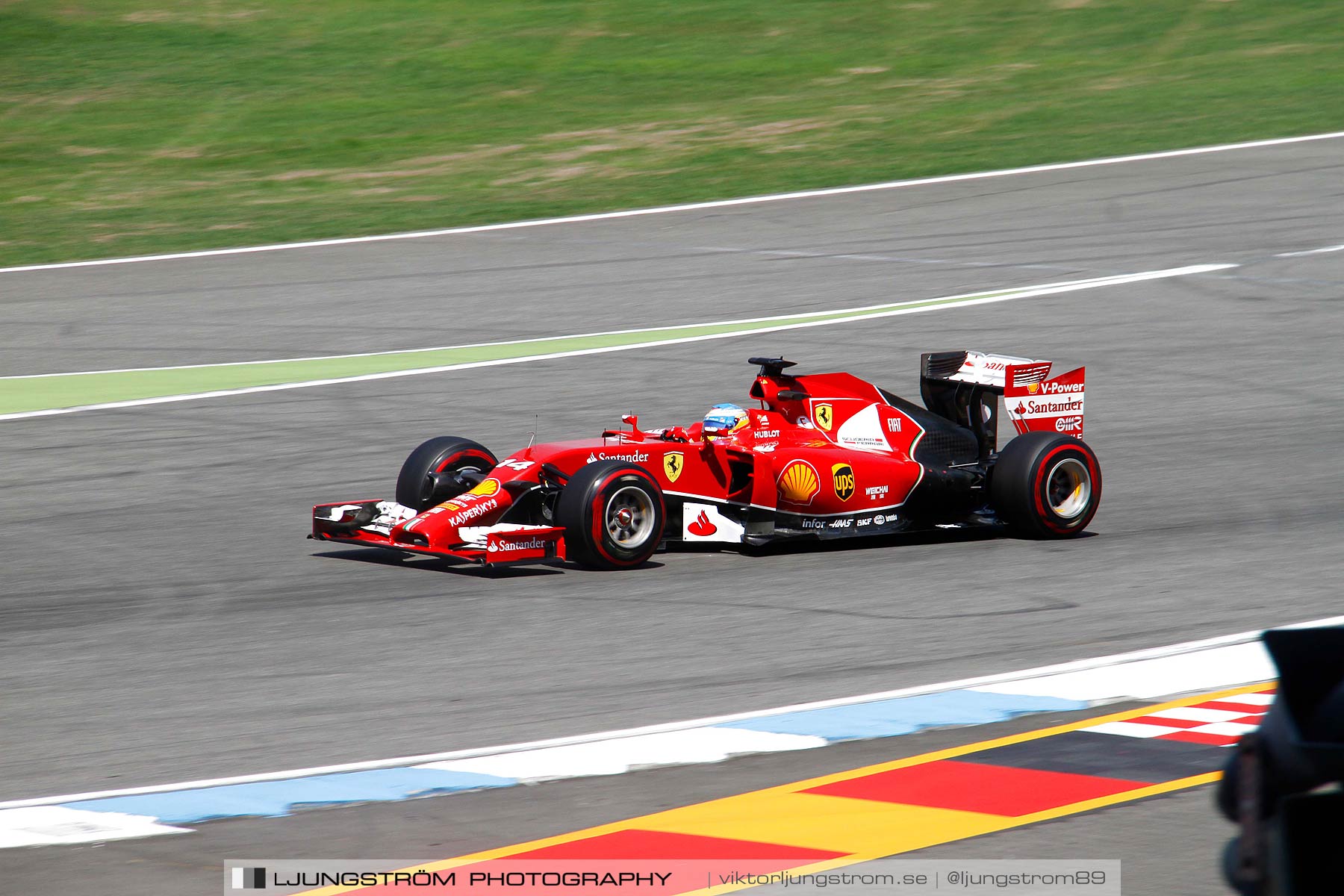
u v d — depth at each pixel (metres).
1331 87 116.06
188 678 27.81
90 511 41.69
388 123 117.56
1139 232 82.81
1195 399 54.53
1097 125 110.19
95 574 35.62
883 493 38.59
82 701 26.48
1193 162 98.88
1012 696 25.81
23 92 123.00
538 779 22.00
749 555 37.72
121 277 79.25
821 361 59.97
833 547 38.69
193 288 76.50
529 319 68.94
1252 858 10.67
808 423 38.84
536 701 26.12
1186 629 30.38
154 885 18.25
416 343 64.88
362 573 35.72
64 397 56.09
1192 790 20.89
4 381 59.00
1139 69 125.25
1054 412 40.34
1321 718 10.12
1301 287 70.81
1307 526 39.84
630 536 35.84
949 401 41.06
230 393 56.59
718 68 131.38
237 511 41.78
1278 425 51.09
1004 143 106.56
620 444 37.25
